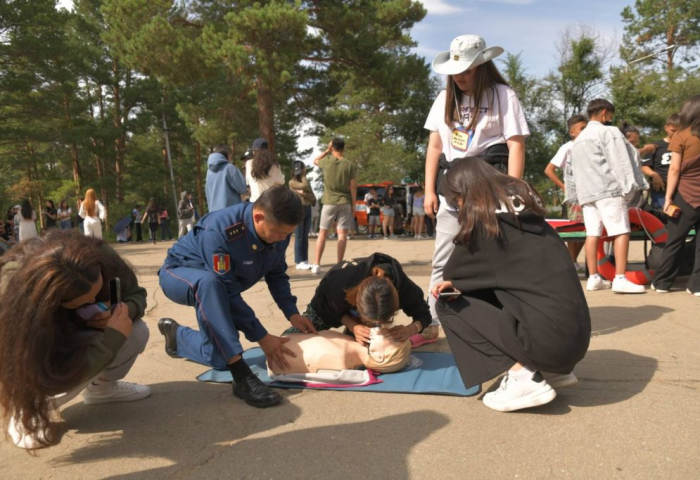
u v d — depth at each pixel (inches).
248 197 301.1
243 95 795.4
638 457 86.2
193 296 118.2
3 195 903.7
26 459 93.0
